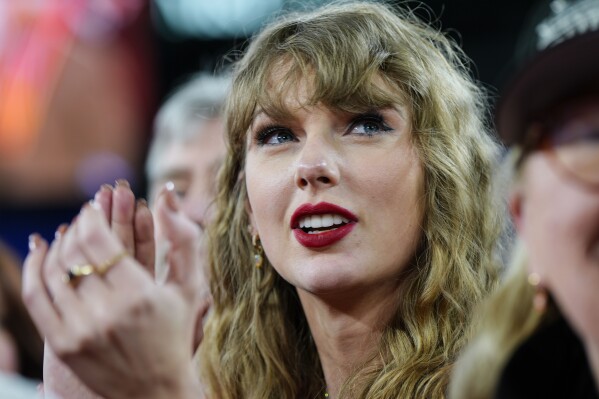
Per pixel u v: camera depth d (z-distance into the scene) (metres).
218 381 3.26
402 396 2.61
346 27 2.80
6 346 4.66
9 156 9.70
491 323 1.66
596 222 1.37
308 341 3.14
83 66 9.76
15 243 9.85
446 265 2.73
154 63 9.83
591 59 1.38
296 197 2.65
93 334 1.80
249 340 3.21
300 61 2.71
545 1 1.51
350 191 2.61
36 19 9.62
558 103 1.43
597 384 1.46
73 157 9.81
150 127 9.91
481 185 2.96
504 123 1.51
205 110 4.82
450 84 2.93
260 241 3.05
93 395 2.27
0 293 4.71
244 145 3.02
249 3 9.09
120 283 1.82
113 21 9.74
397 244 2.67
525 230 1.52
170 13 9.62
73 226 1.92
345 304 2.74
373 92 2.65
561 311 1.54
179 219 1.97
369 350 2.76
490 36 9.00
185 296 1.93
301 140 2.73
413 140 2.73
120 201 2.13
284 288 3.16
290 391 3.10
